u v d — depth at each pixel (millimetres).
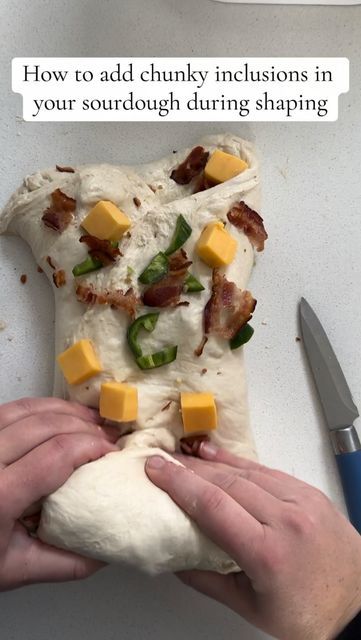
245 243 321
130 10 345
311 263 353
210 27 349
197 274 304
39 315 337
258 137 351
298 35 353
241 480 277
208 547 275
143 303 302
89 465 277
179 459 304
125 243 310
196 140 347
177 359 306
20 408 300
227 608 333
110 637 329
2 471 267
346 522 290
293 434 348
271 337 350
